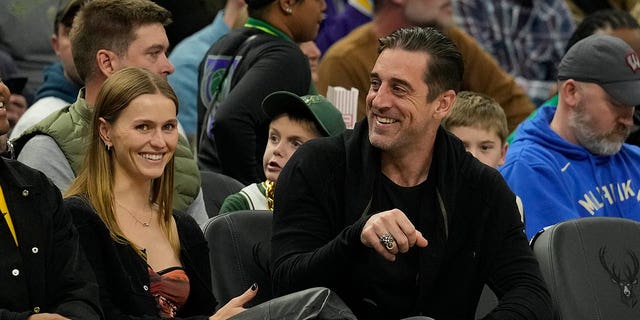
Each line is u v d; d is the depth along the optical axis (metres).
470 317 9.95
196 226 10.09
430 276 9.62
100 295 9.27
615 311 10.72
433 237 9.69
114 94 9.71
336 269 9.16
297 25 13.59
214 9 16.88
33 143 11.05
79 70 11.77
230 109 12.95
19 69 15.79
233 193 12.46
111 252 9.36
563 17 17.95
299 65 13.32
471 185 9.84
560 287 10.62
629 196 13.06
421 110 9.65
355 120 13.87
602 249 10.82
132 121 9.69
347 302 9.73
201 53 15.62
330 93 13.88
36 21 15.80
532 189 12.55
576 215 12.59
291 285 9.32
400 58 9.65
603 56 12.73
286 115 11.52
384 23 15.15
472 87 16.20
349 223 9.59
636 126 15.23
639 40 14.77
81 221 9.34
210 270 10.07
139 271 9.49
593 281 10.72
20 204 8.83
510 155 12.84
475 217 9.84
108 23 11.68
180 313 9.81
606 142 12.85
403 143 9.63
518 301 9.67
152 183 9.95
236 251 10.50
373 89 9.76
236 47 13.52
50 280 8.86
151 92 9.75
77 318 8.74
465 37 16.12
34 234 8.80
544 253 10.70
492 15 17.75
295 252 9.47
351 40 15.22
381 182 9.75
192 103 15.41
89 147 9.79
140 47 11.71
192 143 15.18
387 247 8.80
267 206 11.67
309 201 9.60
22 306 8.70
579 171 12.87
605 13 14.86
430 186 9.77
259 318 8.62
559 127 13.02
